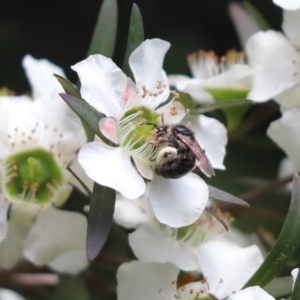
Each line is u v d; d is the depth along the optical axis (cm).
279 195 25
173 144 22
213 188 22
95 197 22
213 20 32
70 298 24
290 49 24
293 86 24
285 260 22
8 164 23
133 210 23
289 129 24
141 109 22
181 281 23
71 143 23
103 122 22
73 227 23
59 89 23
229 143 26
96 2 32
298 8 24
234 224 24
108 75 22
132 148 22
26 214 23
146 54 22
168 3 32
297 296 21
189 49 32
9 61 31
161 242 22
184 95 23
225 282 22
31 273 25
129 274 22
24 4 32
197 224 23
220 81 25
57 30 32
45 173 23
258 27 26
